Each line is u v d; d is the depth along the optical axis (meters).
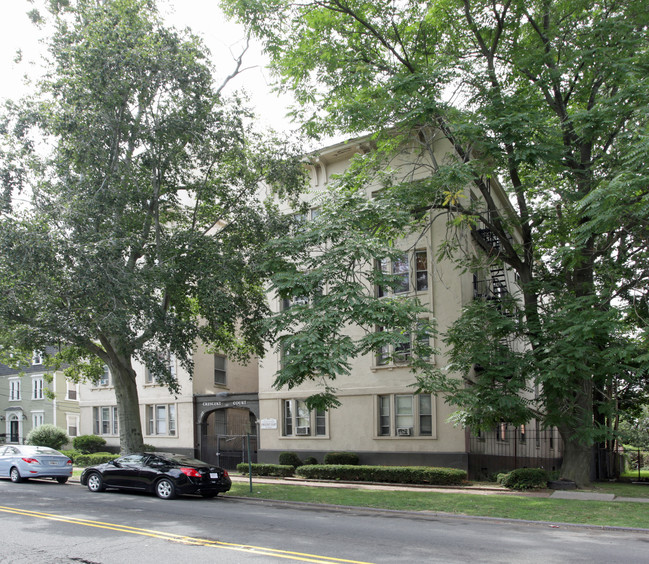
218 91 20.44
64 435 33.94
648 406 32.59
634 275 16.94
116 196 16.81
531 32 18.92
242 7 17.92
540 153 15.88
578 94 19.28
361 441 23.00
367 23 18.61
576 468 18.30
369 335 14.68
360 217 16.08
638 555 8.73
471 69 16.88
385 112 17.05
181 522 11.34
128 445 19.62
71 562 8.09
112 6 17.59
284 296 15.39
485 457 21.78
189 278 18.33
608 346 16.12
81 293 15.40
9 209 16.42
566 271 18.47
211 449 27.62
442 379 16.61
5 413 43.69
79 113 16.61
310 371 14.29
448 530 10.95
